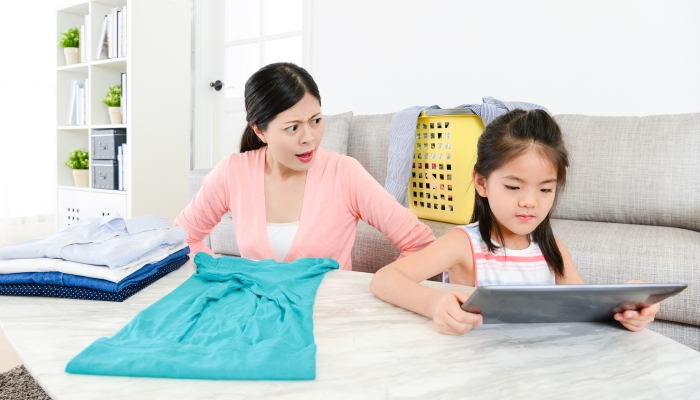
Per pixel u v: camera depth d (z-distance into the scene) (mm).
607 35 2037
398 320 635
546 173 758
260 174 1130
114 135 2812
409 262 816
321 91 2898
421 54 2512
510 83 2275
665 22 1917
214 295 684
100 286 706
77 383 441
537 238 914
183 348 497
